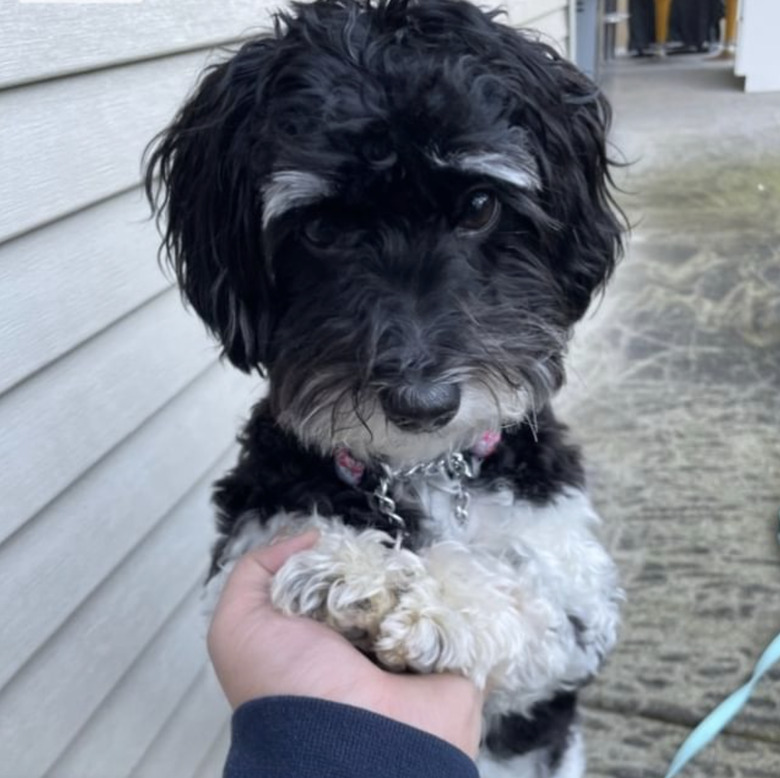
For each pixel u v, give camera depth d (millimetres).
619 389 823
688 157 1415
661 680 545
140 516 434
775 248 1067
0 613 351
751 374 831
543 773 410
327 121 312
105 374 411
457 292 326
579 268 383
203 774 488
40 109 366
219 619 291
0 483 351
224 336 361
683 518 663
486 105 327
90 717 400
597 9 1789
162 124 443
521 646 324
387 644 291
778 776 486
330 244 328
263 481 368
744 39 1847
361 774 217
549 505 373
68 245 386
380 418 317
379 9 338
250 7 508
